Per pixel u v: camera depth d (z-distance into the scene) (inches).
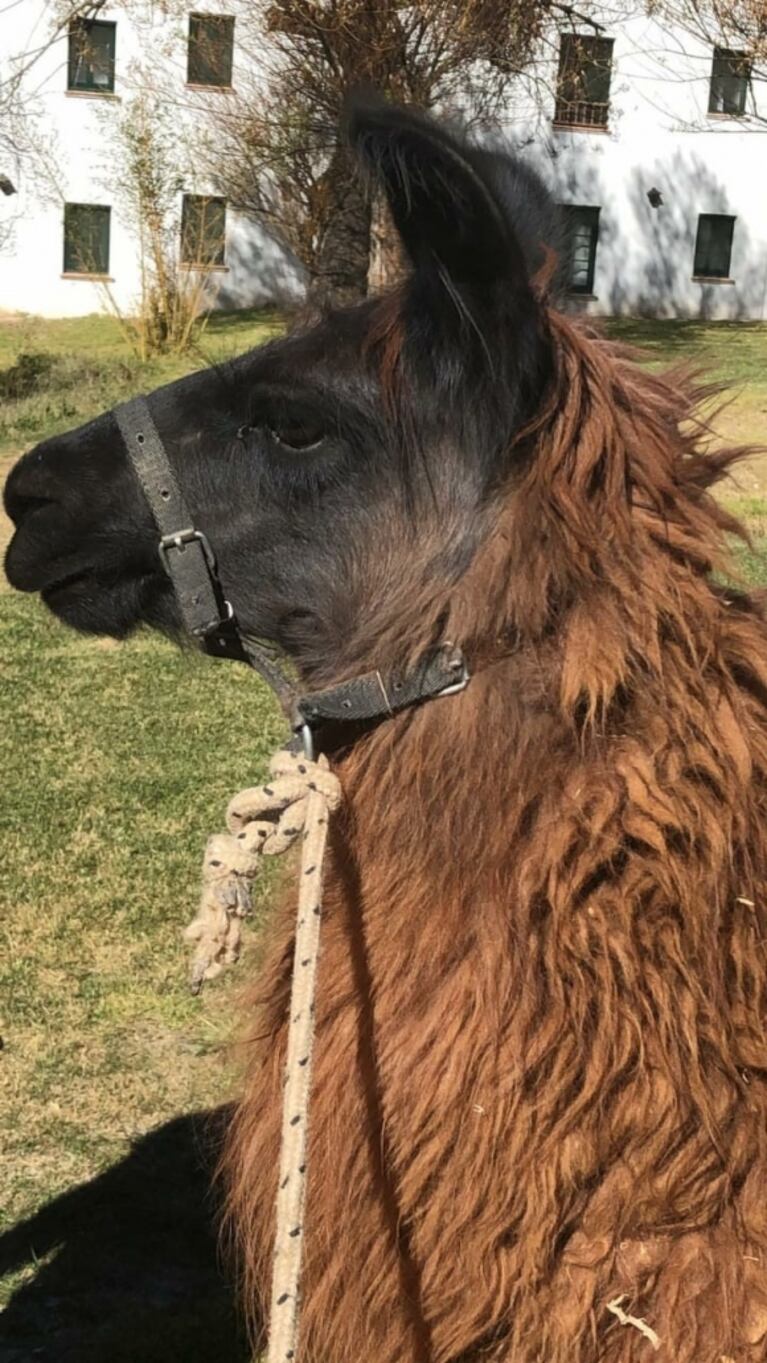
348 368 96.4
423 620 93.7
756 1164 84.6
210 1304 152.7
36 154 1213.7
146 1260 159.3
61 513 107.0
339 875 97.3
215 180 985.5
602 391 93.3
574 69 1007.6
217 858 91.2
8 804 276.8
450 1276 87.4
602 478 92.2
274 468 99.3
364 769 97.7
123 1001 208.2
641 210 1369.3
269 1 896.9
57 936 225.9
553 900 85.5
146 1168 173.5
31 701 346.3
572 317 108.2
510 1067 85.1
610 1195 84.2
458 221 84.7
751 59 820.0
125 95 1258.6
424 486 94.3
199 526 101.3
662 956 84.6
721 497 474.9
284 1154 81.3
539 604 90.4
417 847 92.2
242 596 102.1
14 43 1223.5
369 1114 91.0
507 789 89.6
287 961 103.0
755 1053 85.3
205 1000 208.4
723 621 93.1
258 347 108.9
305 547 99.3
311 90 817.5
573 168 1343.5
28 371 884.0
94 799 280.8
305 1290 95.3
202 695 353.4
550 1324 85.2
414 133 81.4
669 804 85.7
